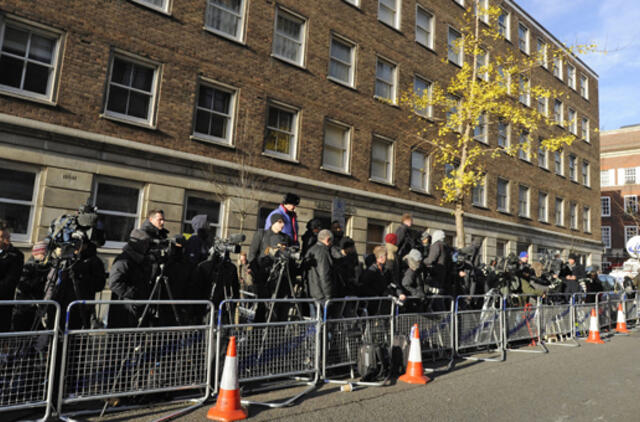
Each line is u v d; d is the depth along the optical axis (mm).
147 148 10266
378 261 6516
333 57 14820
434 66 18109
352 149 14922
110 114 10078
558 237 24609
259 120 12570
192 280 5082
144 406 4320
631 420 4445
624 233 41031
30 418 3852
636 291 13492
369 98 15633
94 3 9883
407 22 17250
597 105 30062
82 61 9648
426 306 7305
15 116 8664
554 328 9539
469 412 4523
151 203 10344
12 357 3623
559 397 5188
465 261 8672
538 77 24266
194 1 11500
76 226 4406
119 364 4117
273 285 5738
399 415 4375
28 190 8930
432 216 17234
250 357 4859
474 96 14328
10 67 8961
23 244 8656
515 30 22859
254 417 4203
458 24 19359
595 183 29188
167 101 10859
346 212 14266
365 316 6203
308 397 4910
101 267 4801
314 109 13938
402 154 16609
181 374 4469
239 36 12523
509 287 8875
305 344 5375
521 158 22516
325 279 5605
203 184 11164
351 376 5777
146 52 10586
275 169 12781
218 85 11898
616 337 10586
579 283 11844
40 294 4652
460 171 14250
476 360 7254
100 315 4723
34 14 9070
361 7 15625
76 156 9383
